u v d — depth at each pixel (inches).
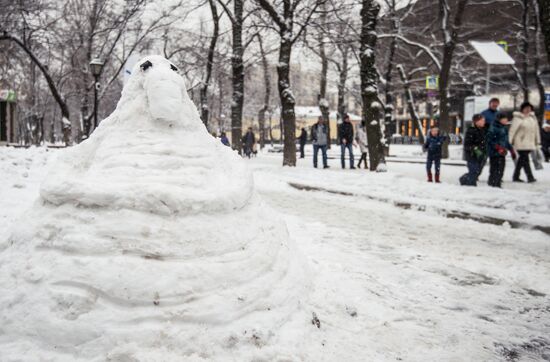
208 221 125.6
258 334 112.3
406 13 933.2
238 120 827.4
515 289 177.5
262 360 106.9
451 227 289.6
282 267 137.3
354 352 119.3
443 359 119.3
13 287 113.7
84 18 1112.2
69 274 109.8
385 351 121.9
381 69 1121.4
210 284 114.5
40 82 1707.7
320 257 207.2
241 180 144.9
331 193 432.5
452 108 1590.8
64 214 122.3
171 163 134.6
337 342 123.4
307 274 155.2
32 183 375.9
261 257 129.9
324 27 642.8
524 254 228.1
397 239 255.8
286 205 370.3
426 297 165.2
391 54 967.0
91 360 99.8
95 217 118.9
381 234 267.7
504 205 327.3
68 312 105.4
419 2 1090.7
